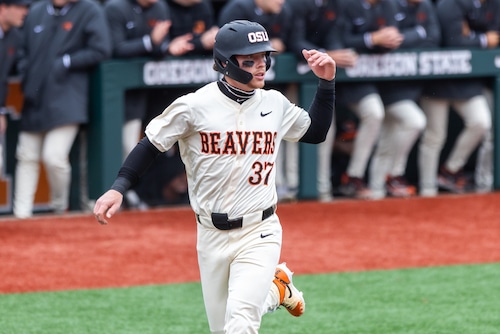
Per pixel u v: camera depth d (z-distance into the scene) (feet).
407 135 131.85
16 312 77.82
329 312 78.79
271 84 128.47
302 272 92.43
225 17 120.98
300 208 125.18
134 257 97.30
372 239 107.14
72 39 115.44
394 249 102.32
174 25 122.52
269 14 121.90
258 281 54.24
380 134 134.31
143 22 119.44
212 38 120.37
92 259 96.12
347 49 126.82
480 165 143.23
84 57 115.34
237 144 55.06
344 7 126.41
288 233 109.81
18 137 120.16
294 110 57.88
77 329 73.31
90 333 72.28
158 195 129.39
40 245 101.86
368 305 80.94
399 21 131.23
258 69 54.34
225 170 55.21
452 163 140.56
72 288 85.56
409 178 146.61
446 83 134.31
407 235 109.40
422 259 98.02
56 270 91.56
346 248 102.58
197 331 73.15
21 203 118.01
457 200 132.16
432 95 134.92
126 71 119.03
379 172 135.23
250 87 54.54
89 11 115.75
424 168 138.00
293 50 125.59
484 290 85.97
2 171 119.75
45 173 121.49
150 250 100.37
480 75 135.44
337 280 89.51
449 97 134.62
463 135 138.00
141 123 125.80
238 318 53.21
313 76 126.93
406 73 130.72
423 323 75.36
